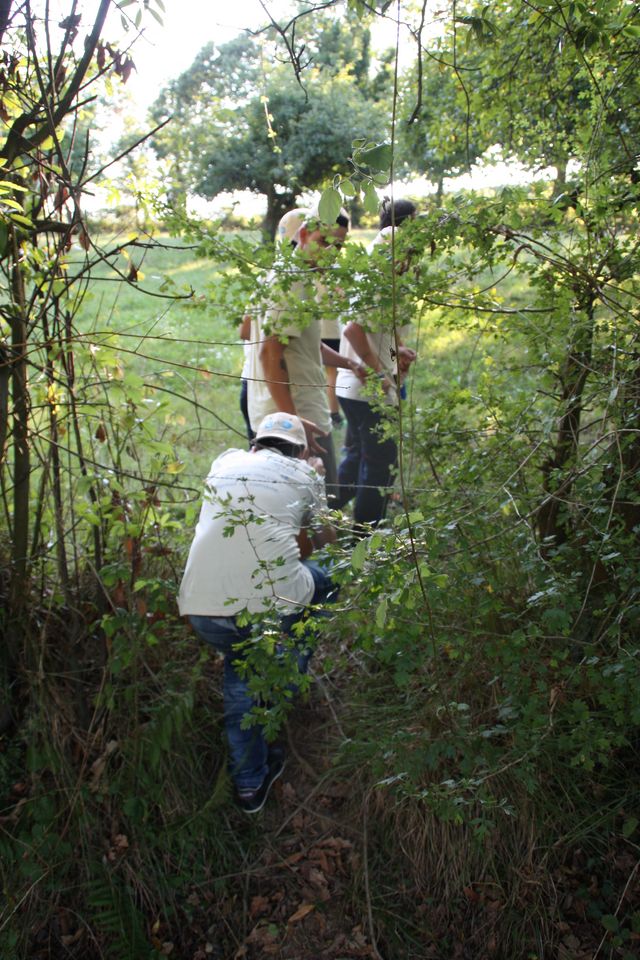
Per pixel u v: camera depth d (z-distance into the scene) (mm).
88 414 2779
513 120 3193
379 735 2787
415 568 2023
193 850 2775
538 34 2879
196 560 2773
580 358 2584
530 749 2252
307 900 2730
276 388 3303
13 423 2768
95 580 3010
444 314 2766
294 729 3211
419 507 2619
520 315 2609
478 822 2242
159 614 3035
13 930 2531
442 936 2629
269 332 2711
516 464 2568
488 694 2688
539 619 2455
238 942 2637
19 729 2840
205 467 4570
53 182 2688
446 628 2416
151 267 8469
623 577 2188
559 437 2809
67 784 2752
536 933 2547
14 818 2680
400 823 2793
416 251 2447
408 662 2295
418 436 2936
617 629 2158
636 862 2584
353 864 2791
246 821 2938
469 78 3383
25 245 2564
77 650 3021
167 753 2879
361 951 2602
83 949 2562
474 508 2422
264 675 2334
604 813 2611
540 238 2613
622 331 2402
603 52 2508
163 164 2648
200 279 8578
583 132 2750
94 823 2727
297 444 3020
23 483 2766
